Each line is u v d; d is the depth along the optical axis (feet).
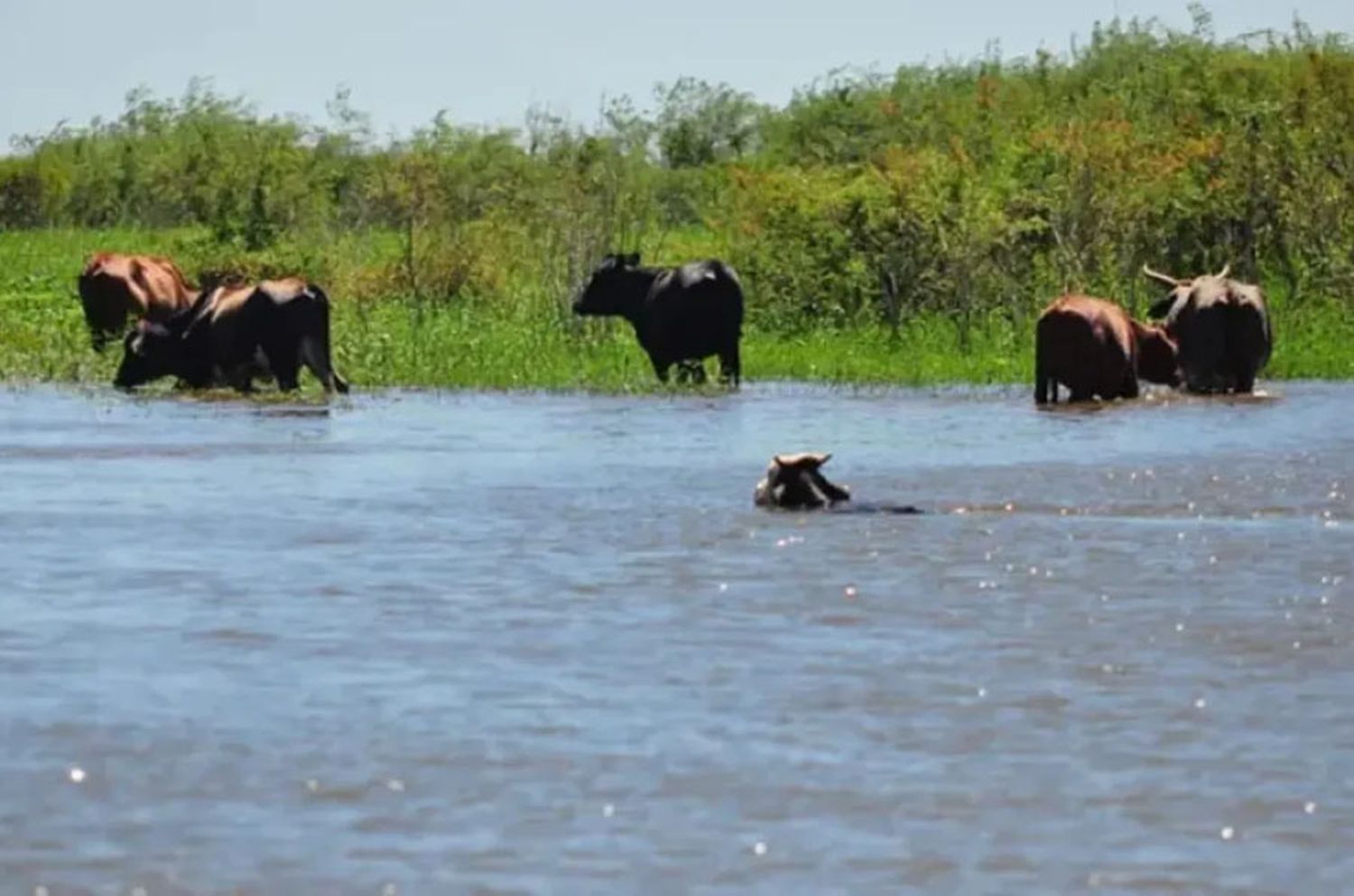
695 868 76.59
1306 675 104.53
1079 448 196.54
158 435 213.66
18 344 308.81
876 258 321.93
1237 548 140.56
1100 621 117.08
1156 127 364.17
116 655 109.50
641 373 278.87
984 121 395.14
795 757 90.07
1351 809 82.89
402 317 327.47
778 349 296.10
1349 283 316.40
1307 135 339.77
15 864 77.20
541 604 122.42
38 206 602.85
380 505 161.68
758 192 342.44
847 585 127.65
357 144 480.23
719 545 141.90
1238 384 255.70
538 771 88.33
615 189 355.15
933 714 97.04
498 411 235.81
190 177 521.65
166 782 86.84
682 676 104.37
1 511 159.63
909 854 78.07
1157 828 80.84
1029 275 317.01
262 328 262.06
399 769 88.53
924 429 215.51
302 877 75.82
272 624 117.19
